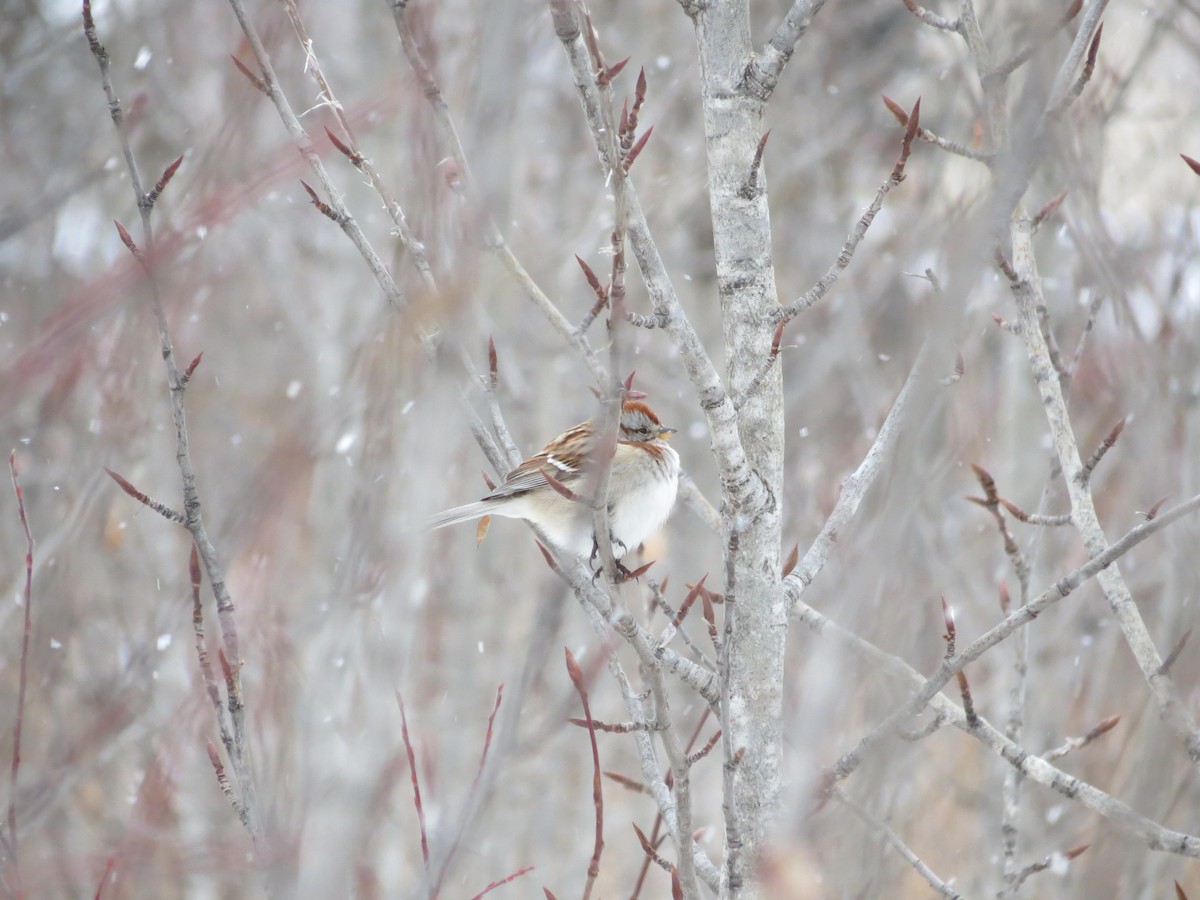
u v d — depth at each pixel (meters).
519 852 16.66
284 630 8.59
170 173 7.34
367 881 6.55
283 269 16.58
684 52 19.42
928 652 10.58
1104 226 11.02
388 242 16.23
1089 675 13.15
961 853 12.48
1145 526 7.14
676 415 20.80
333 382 15.45
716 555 20.02
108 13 16.81
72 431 11.86
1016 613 7.24
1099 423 14.27
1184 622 9.75
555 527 10.38
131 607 12.55
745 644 7.50
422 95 6.86
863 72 22.20
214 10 16.55
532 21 8.33
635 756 18.45
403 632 6.26
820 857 6.66
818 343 18.80
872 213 7.34
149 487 14.20
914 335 8.27
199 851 8.41
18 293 14.41
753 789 7.32
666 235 19.31
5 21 18.22
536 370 18.78
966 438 13.27
